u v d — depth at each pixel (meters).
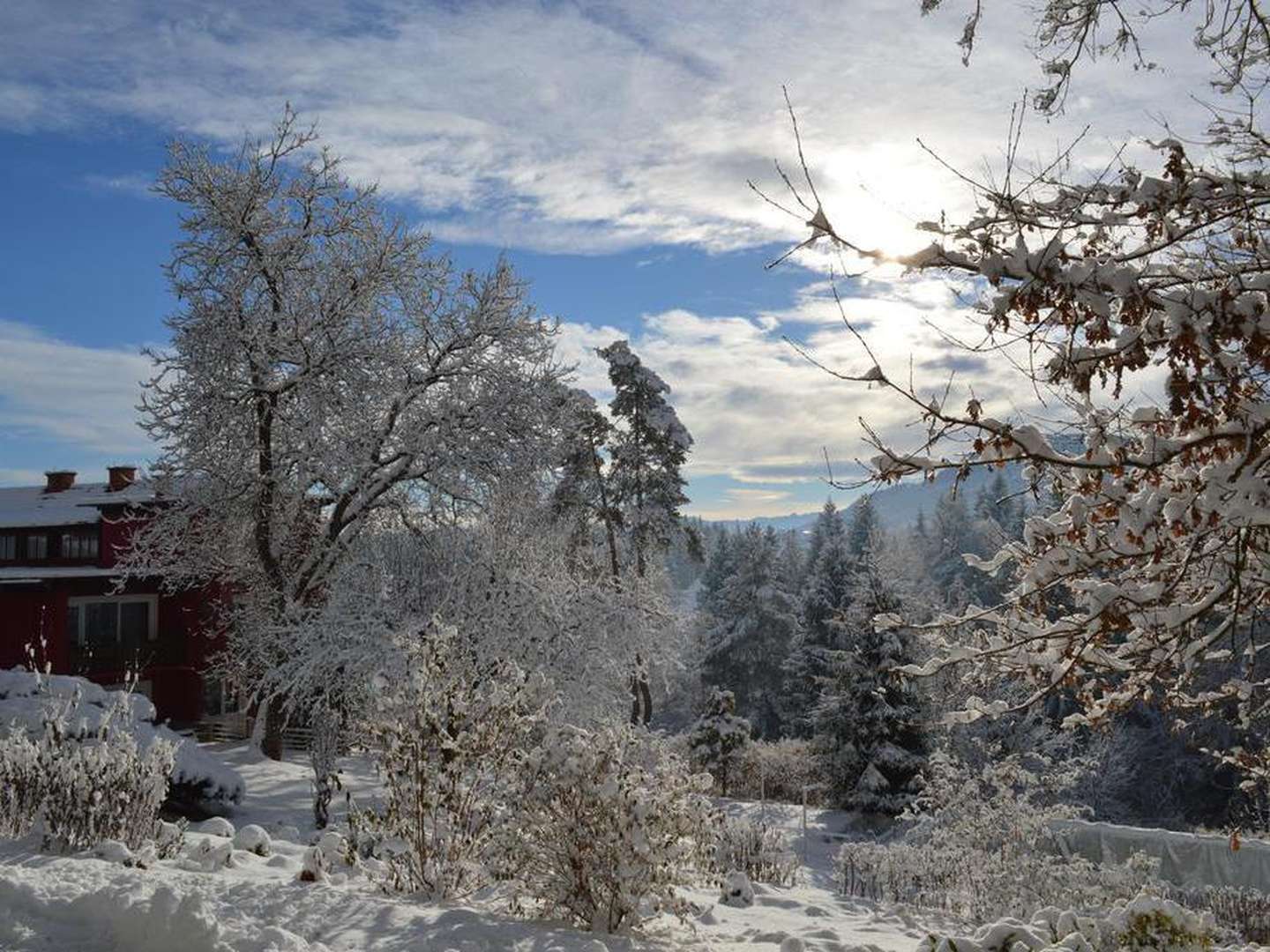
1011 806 14.40
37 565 35.34
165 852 8.68
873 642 31.64
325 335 25.98
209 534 27.47
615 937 7.14
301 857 9.73
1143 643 5.84
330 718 15.80
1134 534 5.25
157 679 32.41
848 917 11.23
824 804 33.31
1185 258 5.29
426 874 8.25
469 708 8.48
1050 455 4.89
